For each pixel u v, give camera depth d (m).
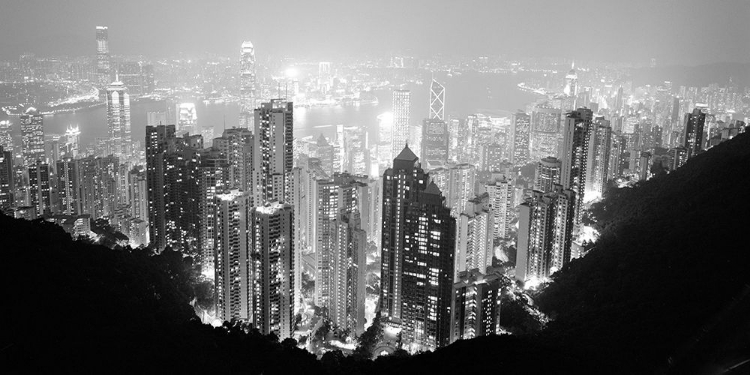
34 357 153.00
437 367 190.50
